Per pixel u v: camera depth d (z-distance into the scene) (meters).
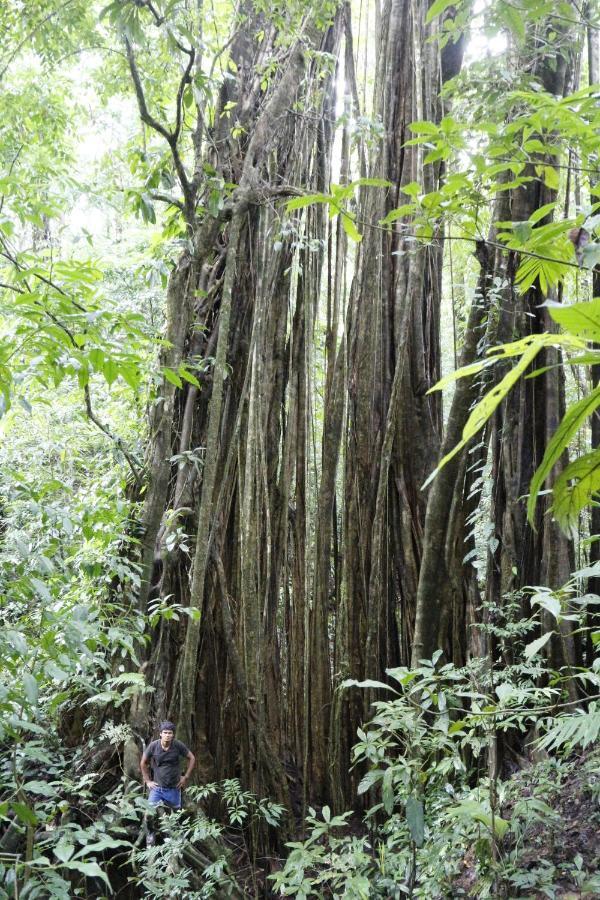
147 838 5.27
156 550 6.49
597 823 4.40
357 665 7.20
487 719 3.65
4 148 6.21
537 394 6.16
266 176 7.20
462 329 8.58
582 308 0.72
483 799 4.07
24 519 5.25
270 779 6.62
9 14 6.22
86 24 6.48
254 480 6.93
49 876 2.62
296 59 6.34
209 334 7.34
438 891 3.99
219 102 7.17
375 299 7.61
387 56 7.80
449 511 6.46
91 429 7.71
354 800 6.86
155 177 5.59
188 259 6.16
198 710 6.87
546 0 2.98
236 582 7.17
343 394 7.54
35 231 7.23
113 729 5.61
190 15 5.38
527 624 4.66
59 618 3.33
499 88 4.15
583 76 6.92
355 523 7.48
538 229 1.77
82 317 3.36
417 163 7.46
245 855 6.33
